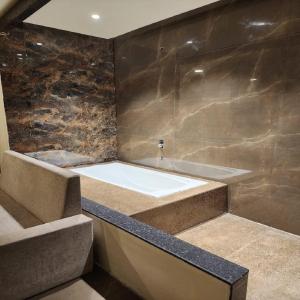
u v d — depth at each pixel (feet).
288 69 7.55
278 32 7.63
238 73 8.70
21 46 10.23
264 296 5.69
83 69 12.23
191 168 10.66
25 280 4.45
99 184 9.69
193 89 10.11
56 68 11.34
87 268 5.43
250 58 8.34
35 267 4.53
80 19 10.01
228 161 9.38
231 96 8.98
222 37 8.95
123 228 5.05
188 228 8.48
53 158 11.77
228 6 8.64
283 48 7.58
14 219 6.52
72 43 11.69
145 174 11.38
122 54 12.84
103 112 13.32
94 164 13.07
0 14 9.00
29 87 10.66
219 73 9.21
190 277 3.98
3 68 9.89
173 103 10.91
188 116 10.44
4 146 10.04
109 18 10.00
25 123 10.74
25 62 10.42
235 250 7.33
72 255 5.03
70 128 12.16
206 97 9.73
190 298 4.05
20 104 10.51
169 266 4.27
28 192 7.04
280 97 7.80
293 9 7.27
